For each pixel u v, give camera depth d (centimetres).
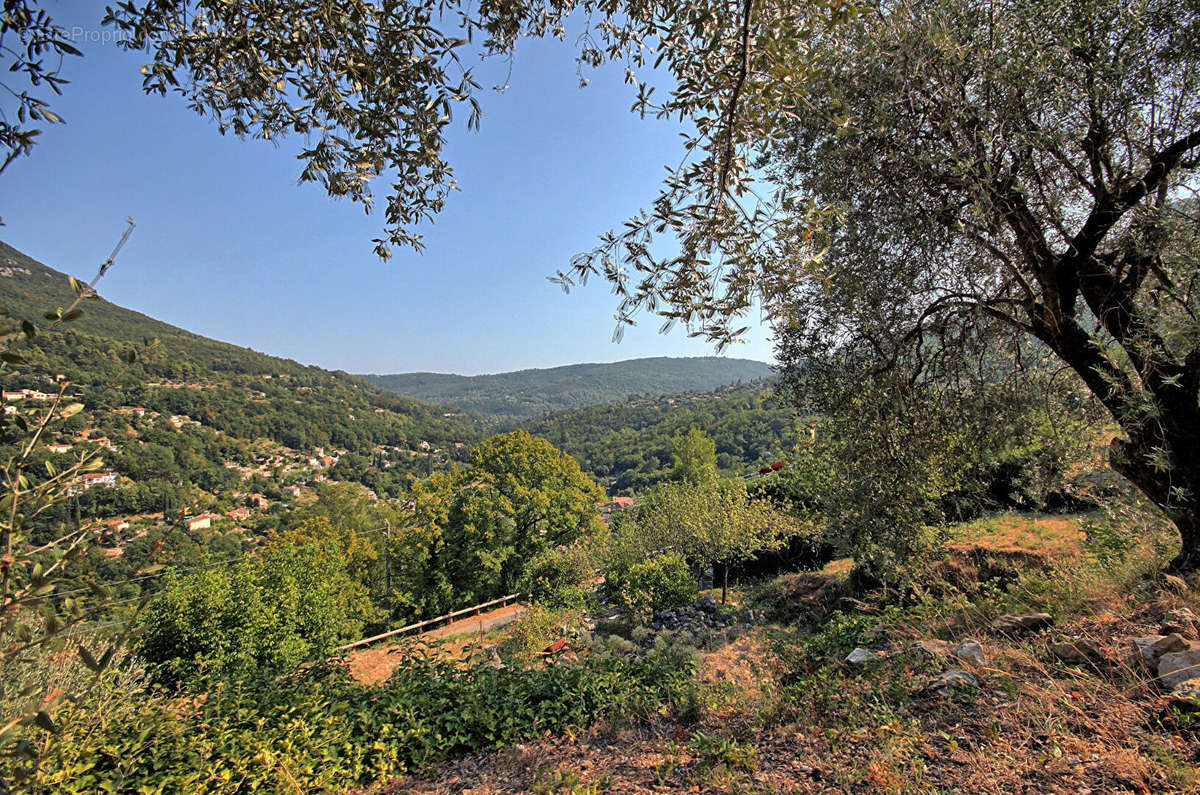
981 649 423
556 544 2644
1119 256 437
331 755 467
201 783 407
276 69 267
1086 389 509
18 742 212
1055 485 545
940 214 440
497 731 530
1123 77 397
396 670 680
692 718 493
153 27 249
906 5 383
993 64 403
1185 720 275
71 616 154
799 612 1102
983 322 504
